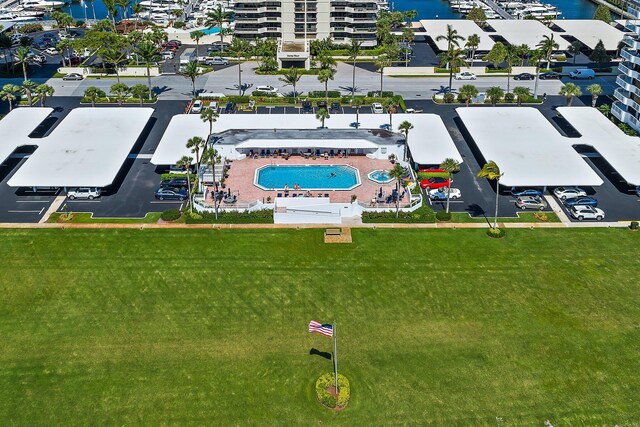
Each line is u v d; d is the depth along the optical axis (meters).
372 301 89.38
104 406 72.25
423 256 99.19
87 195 115.50
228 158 131.12
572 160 121.44
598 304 88.75
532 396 73.94
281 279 93.81
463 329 84.19
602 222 109.25
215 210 109.50
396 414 71.62
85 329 83.81
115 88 156.62
